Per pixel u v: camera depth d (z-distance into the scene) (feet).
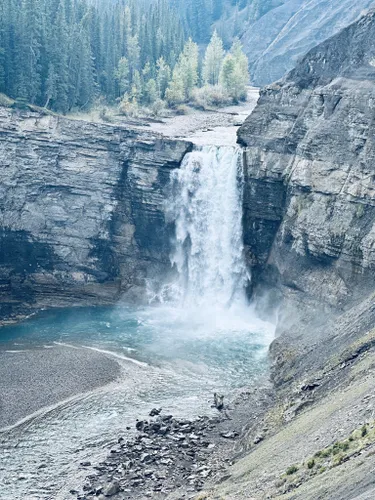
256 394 194.80
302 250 241.14
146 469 153.28
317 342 205.36
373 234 212.84
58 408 187.62
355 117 228.43
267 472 126.31
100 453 163.22
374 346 167.02
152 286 292.61
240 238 274.77
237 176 272.92
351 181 225.35
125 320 267.80
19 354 227.61
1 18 309.63
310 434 133.49
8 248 283.59
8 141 278.87
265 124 266.77
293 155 254.27
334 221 228.22
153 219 289.94
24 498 144.46
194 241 285.02
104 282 295.69
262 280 267.59
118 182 290.15
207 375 211.41
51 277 290.15
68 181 288.30
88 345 238.48
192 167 281.33
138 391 198.90
